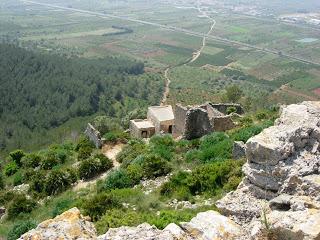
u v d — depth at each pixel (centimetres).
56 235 1266
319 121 1596
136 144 4122
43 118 10281
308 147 1518
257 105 8788
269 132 1551
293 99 11988
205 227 1262
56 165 4362
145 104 11912
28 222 2533
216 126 4003
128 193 2647
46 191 3647
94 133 4634
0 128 9519
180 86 14325
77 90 11919
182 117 4309
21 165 4866
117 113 11156
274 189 1443
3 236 2648
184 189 2464
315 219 1169
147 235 1230
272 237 1198
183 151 3528
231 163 2497
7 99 10681
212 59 19150
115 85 13300
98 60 17462
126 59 18538
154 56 19925
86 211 2308
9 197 3778
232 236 1236
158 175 3061
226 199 1493
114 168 3750
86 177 3709
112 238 1233
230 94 9000
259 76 16062
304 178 1402
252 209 1384
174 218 1844
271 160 1459
